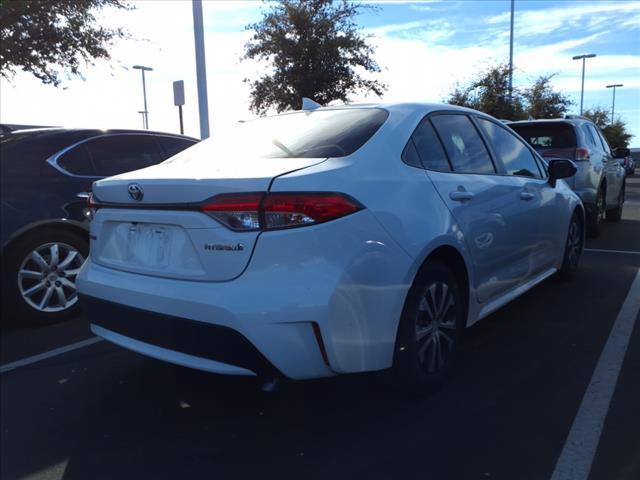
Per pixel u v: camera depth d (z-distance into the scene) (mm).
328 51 15789
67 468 2805
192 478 2686
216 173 2889
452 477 2598
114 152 5512
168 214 2869
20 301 4691
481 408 3221
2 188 4621
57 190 4895
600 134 9891
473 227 3602
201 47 10984
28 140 4934
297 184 2686
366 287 2783
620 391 3381
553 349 4066
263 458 2826
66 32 9039
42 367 4035
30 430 3170
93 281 3252
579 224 5945
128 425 3207
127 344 3109
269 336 2598
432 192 3316
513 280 4359
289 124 3693
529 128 8430
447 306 3430
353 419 3168
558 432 2945
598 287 5680
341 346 2711
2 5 7629
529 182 4602
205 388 3660
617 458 2701
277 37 15922
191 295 2717
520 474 2602
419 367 3217
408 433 2990
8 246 4629
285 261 2613
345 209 2750
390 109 3562
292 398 3455
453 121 3967
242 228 2654
